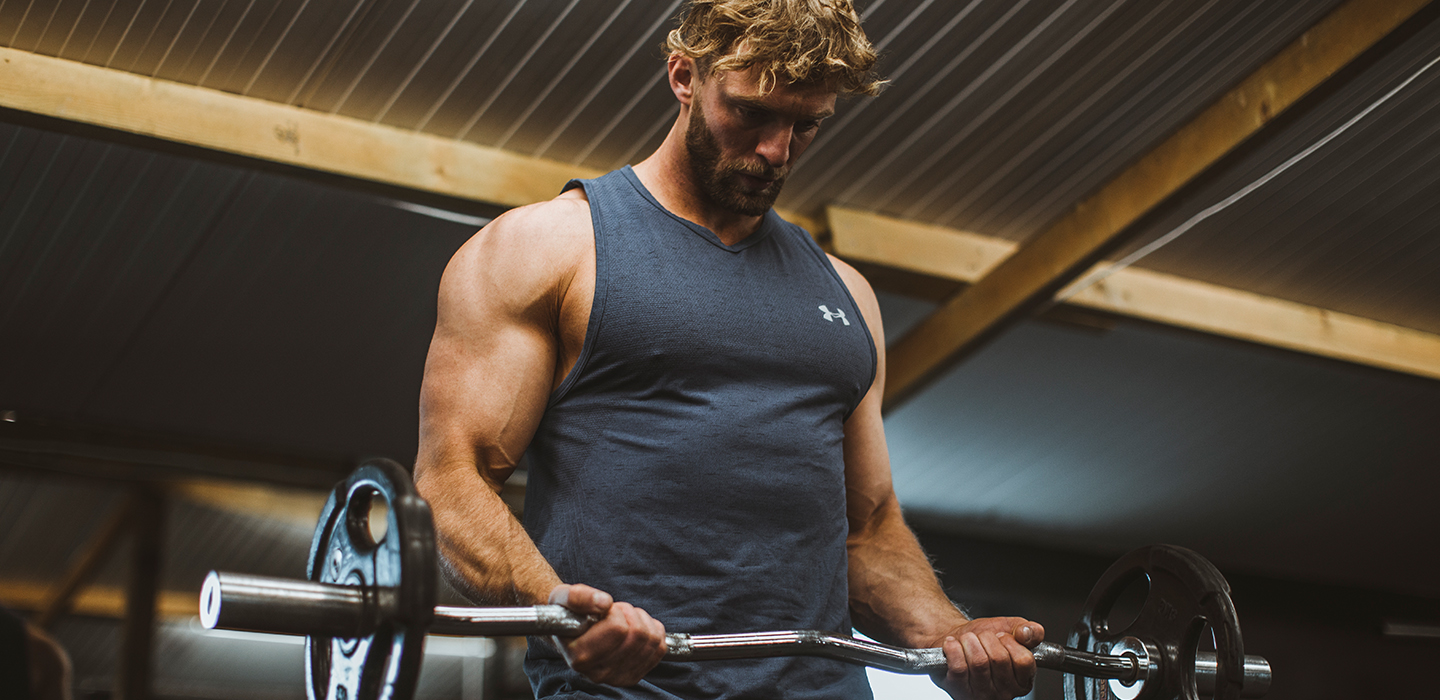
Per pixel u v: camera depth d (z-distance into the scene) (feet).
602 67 14.33
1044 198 17.78
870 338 4.86
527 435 4.27
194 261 17.43
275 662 40.24
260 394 21.21
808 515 4.27
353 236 17.17
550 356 4.32
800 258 4.81
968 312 18.86
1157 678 4.68
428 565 3.17
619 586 4.03
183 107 14.01
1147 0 14.06
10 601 34.63
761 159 4.37
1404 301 21.25
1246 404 23.90
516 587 3.80
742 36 4.32
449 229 17.16
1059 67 15.07
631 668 3.53
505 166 15.67
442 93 14.64
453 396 4.24
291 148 14.46
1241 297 20.65
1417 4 13.42
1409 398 24.06
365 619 3.29
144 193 15.89
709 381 4.26
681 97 4.67
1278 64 14.83
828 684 4.26
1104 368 22.40
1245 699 4.85
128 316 18.65
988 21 14.19
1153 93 15.64
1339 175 17.61
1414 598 33.78
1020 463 25.91
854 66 4.40
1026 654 4.24
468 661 40.70
